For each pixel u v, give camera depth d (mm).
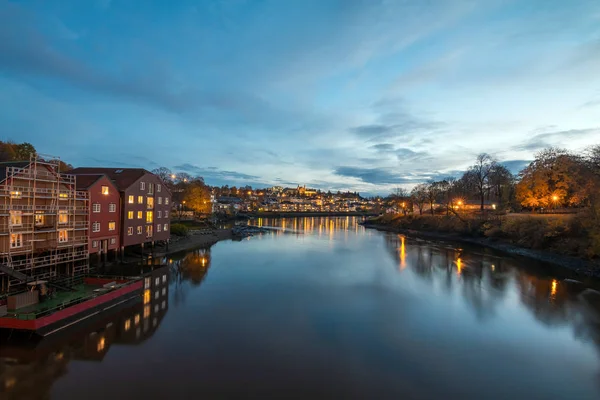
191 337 20547
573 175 55062
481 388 15500
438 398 14680
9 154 63375
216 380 15773
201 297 28750
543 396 15016
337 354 18531
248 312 25031
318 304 27062
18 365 17125
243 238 77562
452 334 21438
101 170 46344
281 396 14586
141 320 23328
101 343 19672
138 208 44344
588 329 22438
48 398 14359
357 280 35344
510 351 19234
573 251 44781
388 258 49875
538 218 58031
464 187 113688
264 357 18047
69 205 32906
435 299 28688
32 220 29422
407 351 19016
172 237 62094
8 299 21219
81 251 34344
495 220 70688
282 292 30422
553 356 18688
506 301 28250
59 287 25953
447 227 86375
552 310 25953
